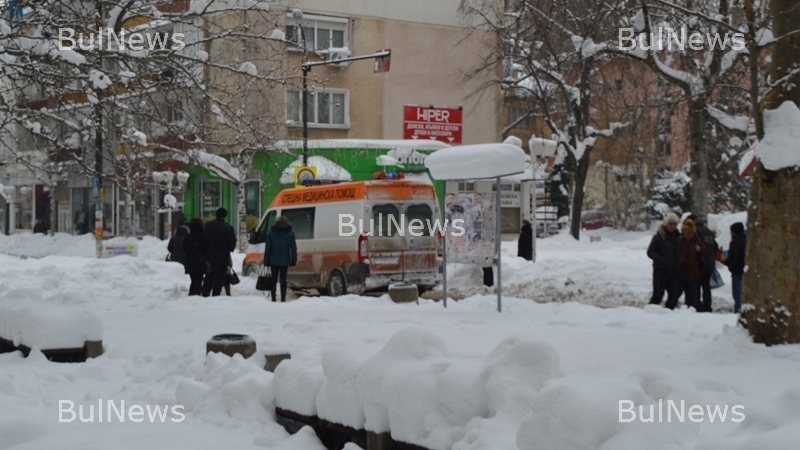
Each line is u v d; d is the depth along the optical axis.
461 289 25.83
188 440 7.38
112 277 26.55
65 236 54.03
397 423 6.36
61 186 58.06
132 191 18.52
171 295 22.27
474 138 51.66
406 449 6.32
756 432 4.87
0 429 7.35
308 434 7.27
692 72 27.27
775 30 12.02
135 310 18.00
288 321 15.65
